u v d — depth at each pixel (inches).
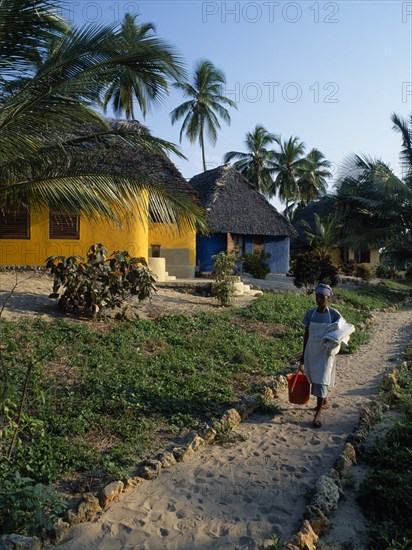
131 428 221.3
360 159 924.0
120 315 393.4
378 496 169.3
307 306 577.9
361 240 901.2
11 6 252.1
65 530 150.1
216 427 228.1
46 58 271.0
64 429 210.1
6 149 282.5
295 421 251.3
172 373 298.5
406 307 784.9
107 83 294.2
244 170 1859.0
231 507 168.4
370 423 242.8
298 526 156.9
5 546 133.6
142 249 567.8
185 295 553.3
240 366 331.0
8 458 177.0
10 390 184.9
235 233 975.6
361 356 400.2
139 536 150.5
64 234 550.3
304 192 2169.0
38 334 327.3
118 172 313.6
